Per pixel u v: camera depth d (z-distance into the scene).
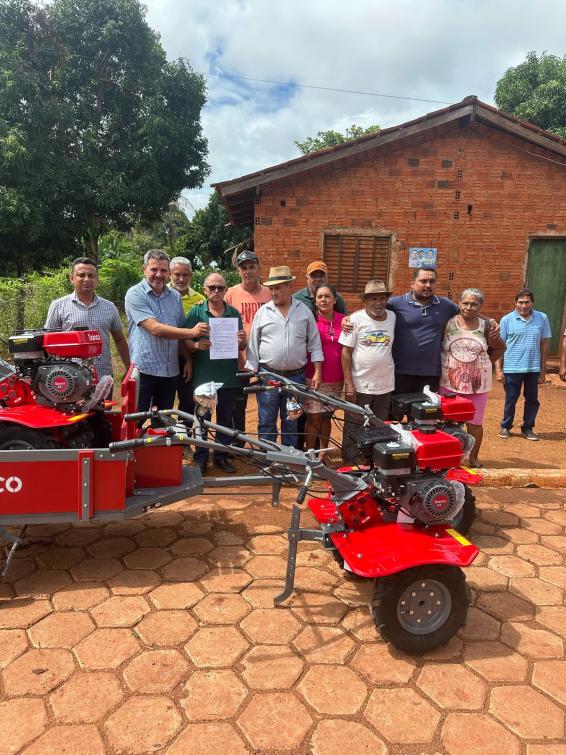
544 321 6.59
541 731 2.37
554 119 19.48
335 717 2.42
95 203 17.22
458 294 10.70
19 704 2.46
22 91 16.39
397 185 10.26
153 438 2.84
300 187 10.17
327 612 3.18
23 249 17.58
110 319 4.85
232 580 3.49
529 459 5.98
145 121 18.00
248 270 5.41
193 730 2.34
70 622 3.04
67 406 3.70
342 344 4.85
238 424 5.27
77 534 4.07
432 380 5.04
